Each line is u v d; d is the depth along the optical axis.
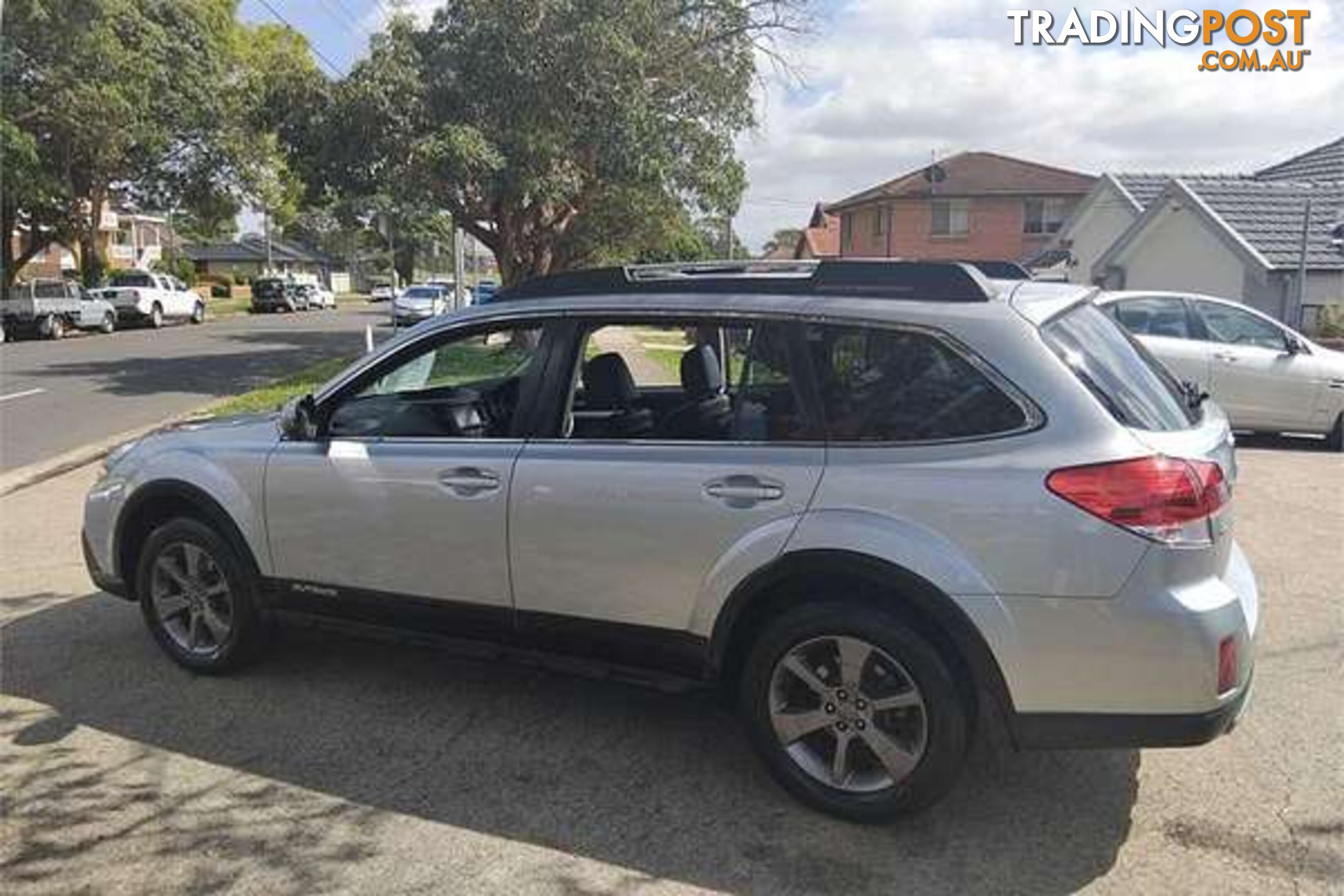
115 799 3.78
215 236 47.81
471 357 4.66
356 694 4.65
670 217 24.72
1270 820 3.59
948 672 3.39
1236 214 22.20
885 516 3.38
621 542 3.78
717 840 3.49
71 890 3.25
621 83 20.09
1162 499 3.15
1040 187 50.19
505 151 19.77
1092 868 3.32
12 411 15.51
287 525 4.50
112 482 5.04
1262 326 11.62
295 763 4.04
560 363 4.03
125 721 4.41
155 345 29.52
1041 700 3.27
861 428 3.50
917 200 50.62
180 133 37.16
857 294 3.64
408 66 19.62
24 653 5.17
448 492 4.09
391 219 21.56
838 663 3.56
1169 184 23.19
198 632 4.89
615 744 4.17
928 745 3.42
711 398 3.90
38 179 32.91
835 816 3.60
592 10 19.62
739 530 3.58
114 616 5.71
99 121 32.03
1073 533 3.17
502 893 3.22
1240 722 4.30
